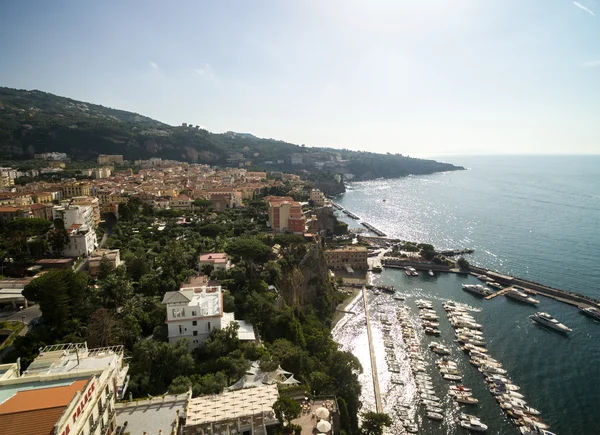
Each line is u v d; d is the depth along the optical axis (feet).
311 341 437.17
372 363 451.12
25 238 489.26
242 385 281.13
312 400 296.10
